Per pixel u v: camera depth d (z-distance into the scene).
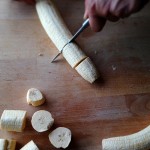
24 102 0.39
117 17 0.34
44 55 0.41
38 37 0.43
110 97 0.39
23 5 0.45
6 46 0.42
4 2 0.45
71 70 0.40
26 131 0.37
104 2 0.31
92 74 0.39
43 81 0.40
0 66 0.40
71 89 0.39
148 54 0.41
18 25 0.43
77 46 0.41
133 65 0.41
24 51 0.41
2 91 0.39
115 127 0.37
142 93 0.39
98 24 0.34
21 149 0.35
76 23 0.44
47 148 0.36
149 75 0.40
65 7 0.45
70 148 0.36
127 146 0.35
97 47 0.42
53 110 0.38
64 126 0.37
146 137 0.35
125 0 0.30
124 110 0.38
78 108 0.38
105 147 0.35
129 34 0.43
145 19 0.44
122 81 0.40
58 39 0.41
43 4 0.43
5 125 0.36
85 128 0.37
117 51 0.42
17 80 0.40
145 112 0.38
